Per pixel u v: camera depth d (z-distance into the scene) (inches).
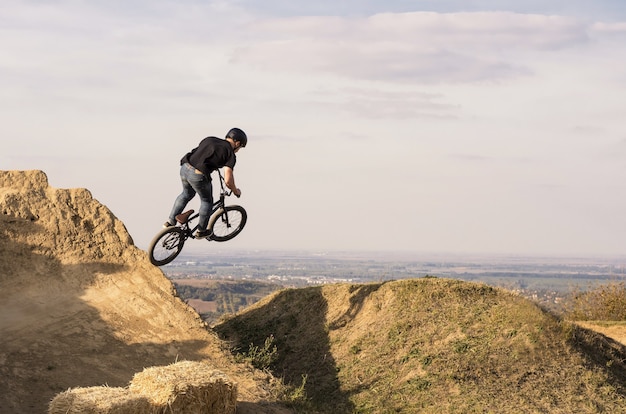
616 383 690.2
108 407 412.5
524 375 679.1
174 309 649.6
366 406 658.8
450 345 731.4
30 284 601.3
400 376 702.5
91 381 524.7
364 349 772.0
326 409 639.8
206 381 474.9
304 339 841.5
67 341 559.8
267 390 596.4
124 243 683.4
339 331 832.3
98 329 587.2
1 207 634.8
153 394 454.3
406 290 848.3
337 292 916.6
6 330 546.0
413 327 776.9
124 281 651.5
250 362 651.5
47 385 504.7
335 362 768.3
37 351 535.8
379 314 828.6
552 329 746.2
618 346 807.1
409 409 642.8
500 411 620.4
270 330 885.8
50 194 678.5
